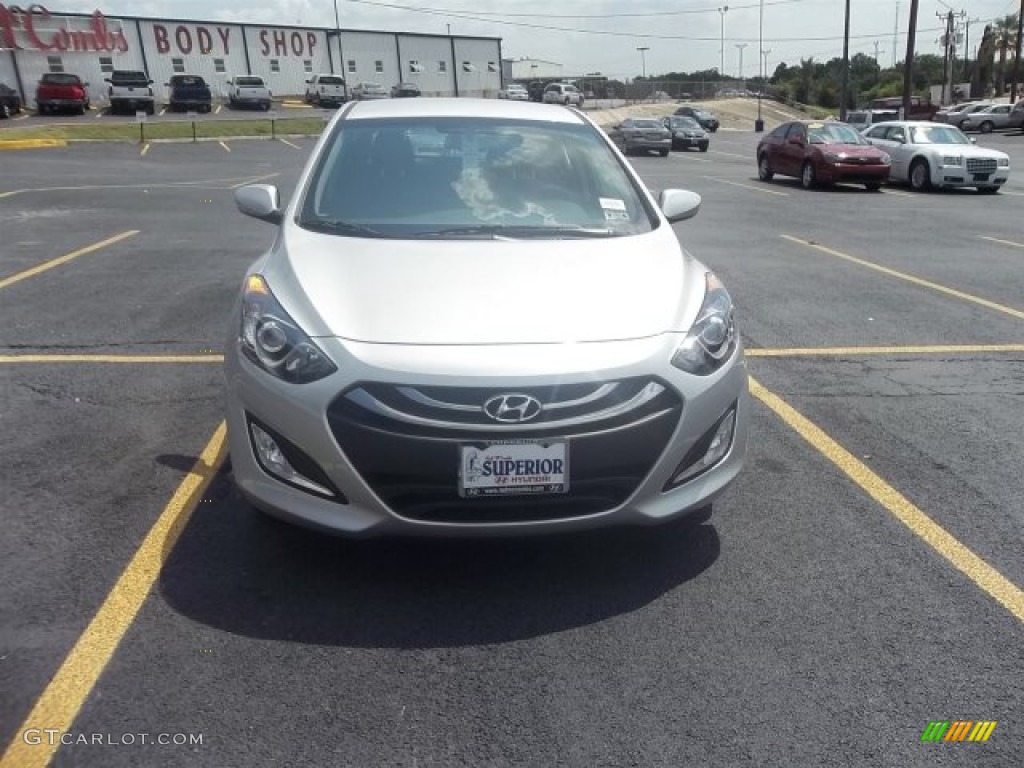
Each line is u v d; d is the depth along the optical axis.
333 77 51.06
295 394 3.00
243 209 4.27
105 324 6.77
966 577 3.43
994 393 5.57
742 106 68.88
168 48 51.56
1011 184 21.67
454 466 2.93
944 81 78.31
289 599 3.18
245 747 2.48
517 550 3.54
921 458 4.55
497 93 62.97
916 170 19.75
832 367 6.09
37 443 4.50
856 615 3.16
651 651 2.94
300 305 3.22
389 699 2.69
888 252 10.89
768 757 2.49
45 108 38.75
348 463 2.96
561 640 2.99
